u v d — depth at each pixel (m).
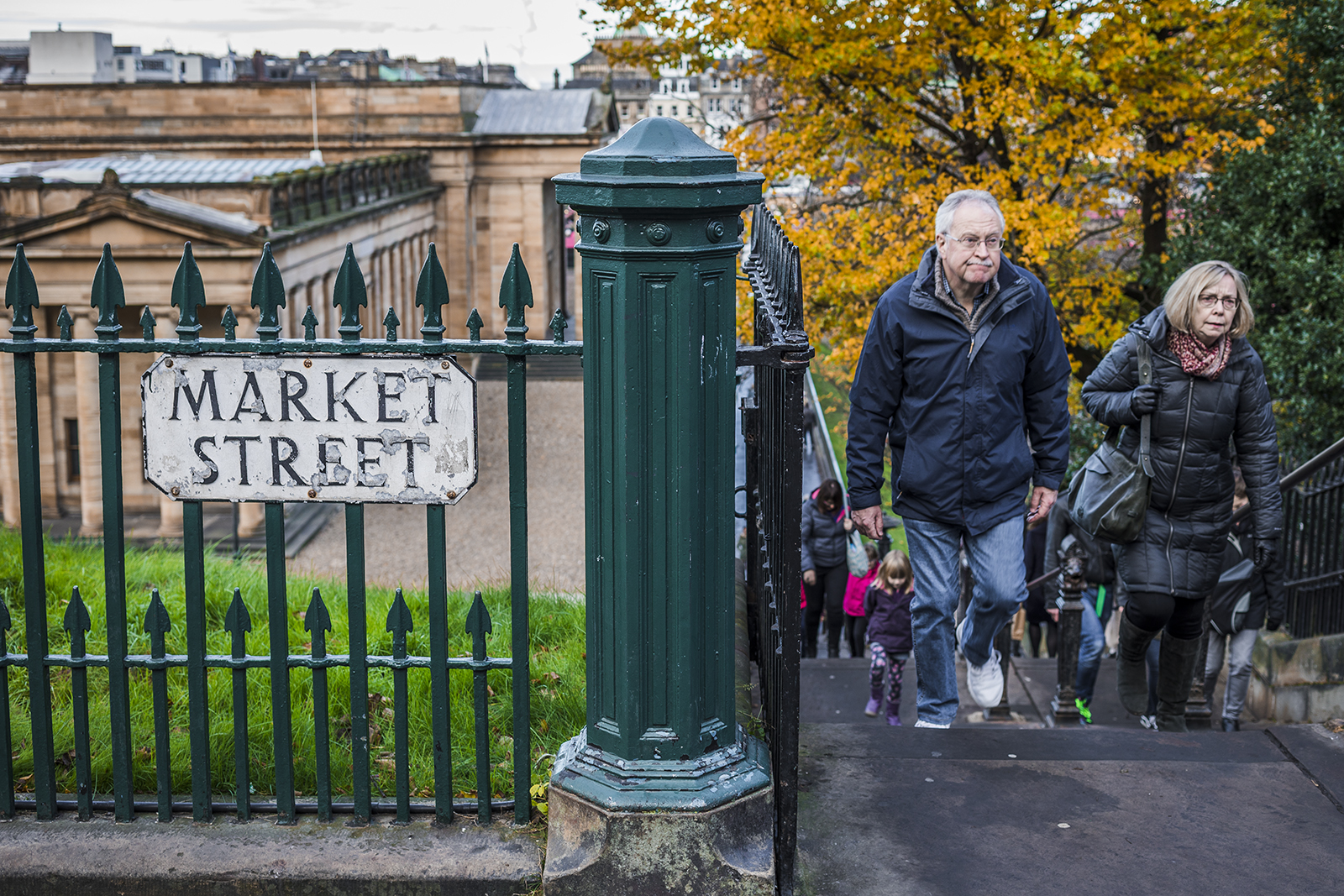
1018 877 2.97
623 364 2.67
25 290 2.92
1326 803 3.34
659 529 2.75
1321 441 12.43
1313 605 7.14
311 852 2.98
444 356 2.88
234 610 3.07
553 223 56.91
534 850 2.99
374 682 4.36
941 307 3.84
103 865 2.94
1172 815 3.27
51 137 52.81
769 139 14.29
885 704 7.91
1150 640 4.64
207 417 2.92
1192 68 13.32
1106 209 14.59
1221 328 4.10
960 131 14.59
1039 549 10.09
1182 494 4.32
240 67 99.81
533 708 4.23
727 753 2.91
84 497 30.69
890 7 12.42
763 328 3.34
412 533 24.28
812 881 2.96
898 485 4.06
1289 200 12.97
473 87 53.28
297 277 33.12
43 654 3.10
